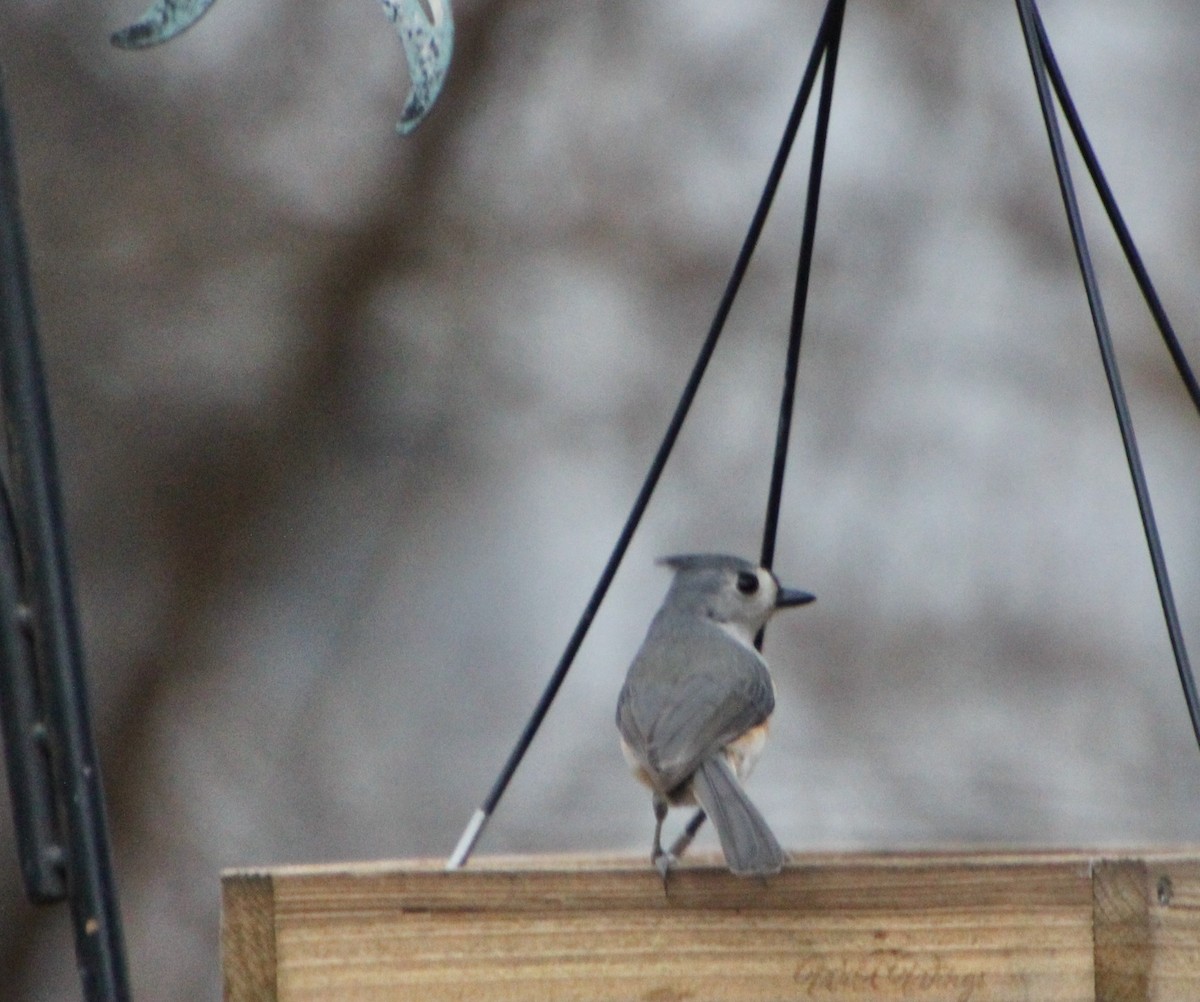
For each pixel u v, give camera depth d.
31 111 13.77
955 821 13.12
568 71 14.31
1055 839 13.30
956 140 14.64
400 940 6.80
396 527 14.21
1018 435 14.29
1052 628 13.95
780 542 13.98
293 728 14.08
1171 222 14.83
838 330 14.30
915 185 14.55
